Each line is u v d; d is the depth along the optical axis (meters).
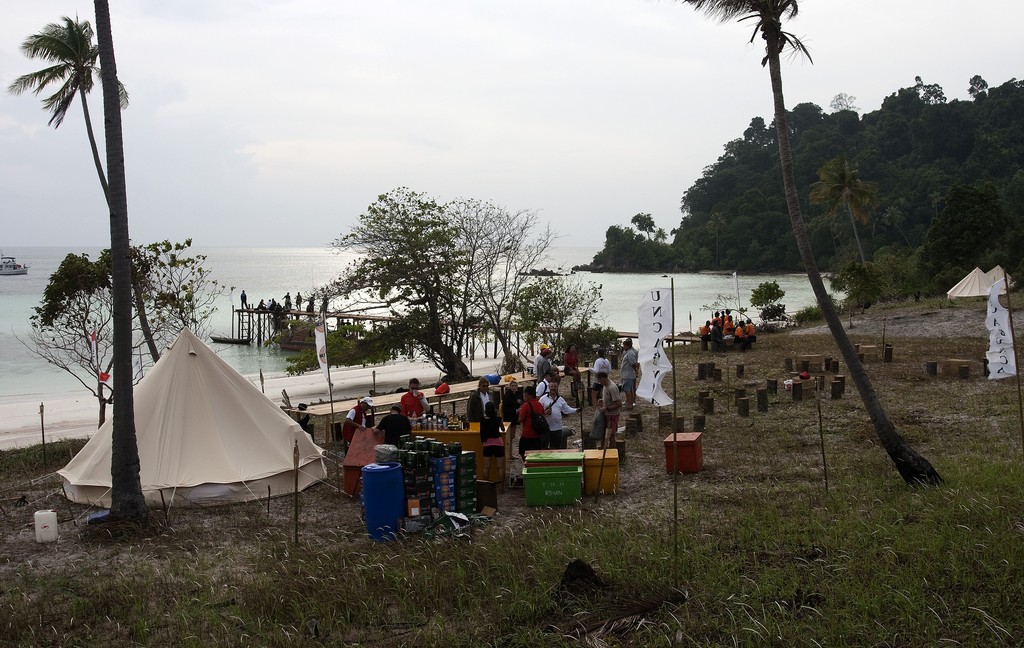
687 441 13.58
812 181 150.38
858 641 6.93
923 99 181.12
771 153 171.88
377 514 10.65
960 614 7.25
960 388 21.16
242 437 13.22
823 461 12.75
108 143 11.45
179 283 23.95
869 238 124.50
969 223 64.75
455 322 32.97
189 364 13.34
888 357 26.88
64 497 13.20
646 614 7.80
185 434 12.85
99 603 8.55
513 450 15.80
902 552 8.67
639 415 17.52
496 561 9.27
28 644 7.71
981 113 144.88
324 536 10.97
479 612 8.12
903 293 57.38
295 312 54.78
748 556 9.13
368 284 32.06
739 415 18.78
